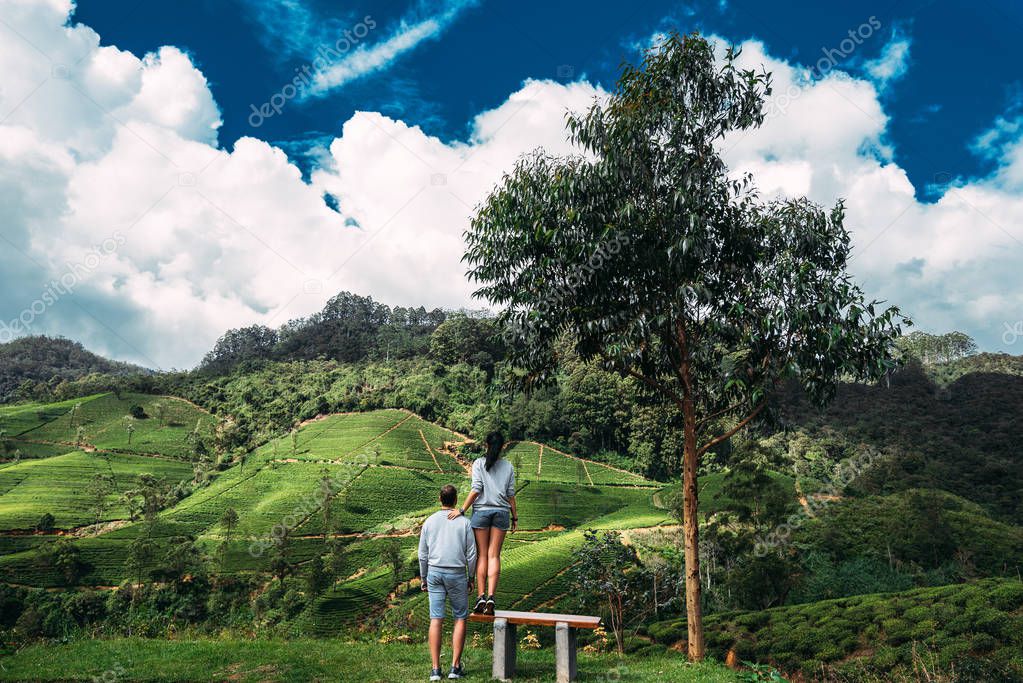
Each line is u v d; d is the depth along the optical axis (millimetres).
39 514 108000
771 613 33750
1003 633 23438
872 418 129375
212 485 135625
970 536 59594
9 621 74875
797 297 12805
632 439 148625
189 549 91250
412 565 85375
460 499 126000
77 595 79250
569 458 146750
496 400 175375
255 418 185250
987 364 172625
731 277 14766
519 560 76875
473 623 49875
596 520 107188
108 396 197250
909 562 55875
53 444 156500
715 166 14570
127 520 111688
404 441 156500
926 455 106250
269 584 85188
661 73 13992
